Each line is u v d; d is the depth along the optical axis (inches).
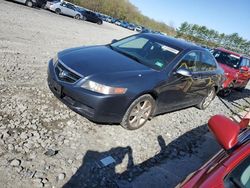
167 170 165.9
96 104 169.6
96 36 735.1
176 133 220.4
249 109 386.0
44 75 263.7
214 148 215.0
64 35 572.1
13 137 154.5
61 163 144.7
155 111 209.2
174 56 218.1
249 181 75.8
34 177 130.3
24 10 824.3
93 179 140.3
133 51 225.8
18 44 365.7
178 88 219.1
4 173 127.9
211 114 299.3
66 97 182.2
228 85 396.2
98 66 184.9
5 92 204.2
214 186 73.8
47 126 174.1
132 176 151.0
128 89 176.2
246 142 86.4
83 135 175.2
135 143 184.5
